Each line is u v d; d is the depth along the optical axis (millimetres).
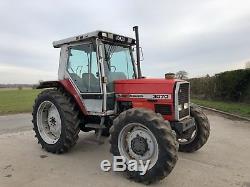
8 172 4570
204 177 4387
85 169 4723
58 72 6008
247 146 6246
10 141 6648
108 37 5289
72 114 5441
